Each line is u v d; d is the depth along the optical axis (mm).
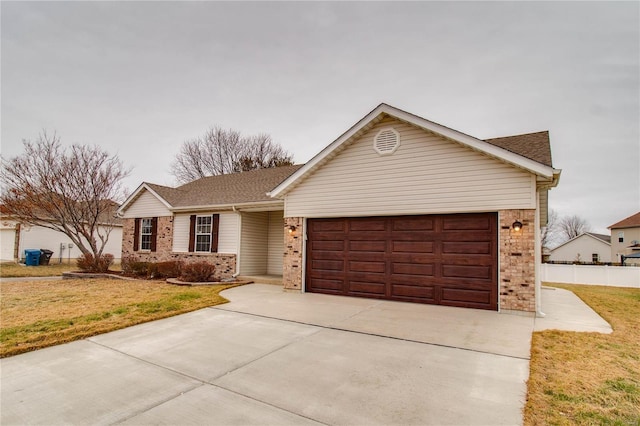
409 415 3250
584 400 3488
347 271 9734
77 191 15453
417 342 5512
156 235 16047
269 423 3137
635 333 5992
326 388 3861
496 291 7699
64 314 7328
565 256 47250
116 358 4891
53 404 3527
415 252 8734
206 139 33062
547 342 5434
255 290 10852
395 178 8961
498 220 7703
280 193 10758
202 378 4180
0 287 11320
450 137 7973
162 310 7742
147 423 3152
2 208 15148
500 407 3381
